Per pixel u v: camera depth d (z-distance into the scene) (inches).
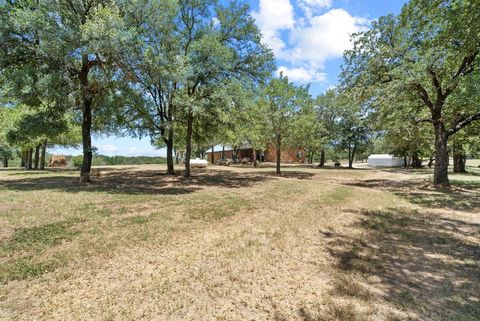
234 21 676.1
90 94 496.1
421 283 153.1
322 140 1483.8
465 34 277.4
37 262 166.7
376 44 600.7
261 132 1016.2
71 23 432.5
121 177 692.1
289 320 118.9
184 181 631.8
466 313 124.9
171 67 504.1
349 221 285.1
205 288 144.0
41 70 431.8
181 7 645.9
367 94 616.4
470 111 526.6
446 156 595.2
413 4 339.3
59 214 274.1
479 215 319.6
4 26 400.5
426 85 566.6
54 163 1594.5
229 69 666.2
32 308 122.7
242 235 229.8
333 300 134.5
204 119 702.5
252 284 149.3
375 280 155.9
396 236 236.2
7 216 261.6
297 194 462.0
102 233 222.4
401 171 1298.0
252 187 549.0
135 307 126.0
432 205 380.8
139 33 500.4
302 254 192.2
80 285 143.4
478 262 182.4
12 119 652.1
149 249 194.1
